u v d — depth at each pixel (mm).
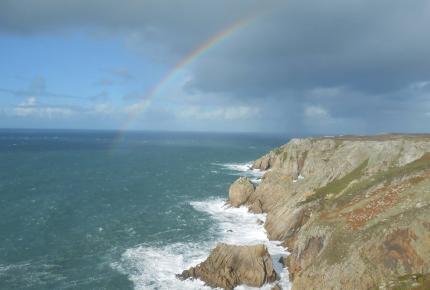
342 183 69375
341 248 42531
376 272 37875
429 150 70188
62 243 63438
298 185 79000
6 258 56781
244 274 46750
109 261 55594
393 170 65188
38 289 47062
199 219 77688
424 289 32844
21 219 77188
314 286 40969
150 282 48656
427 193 45719
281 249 58188
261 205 82188
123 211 85000
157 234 68062
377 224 43031
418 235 38750
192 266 52844
